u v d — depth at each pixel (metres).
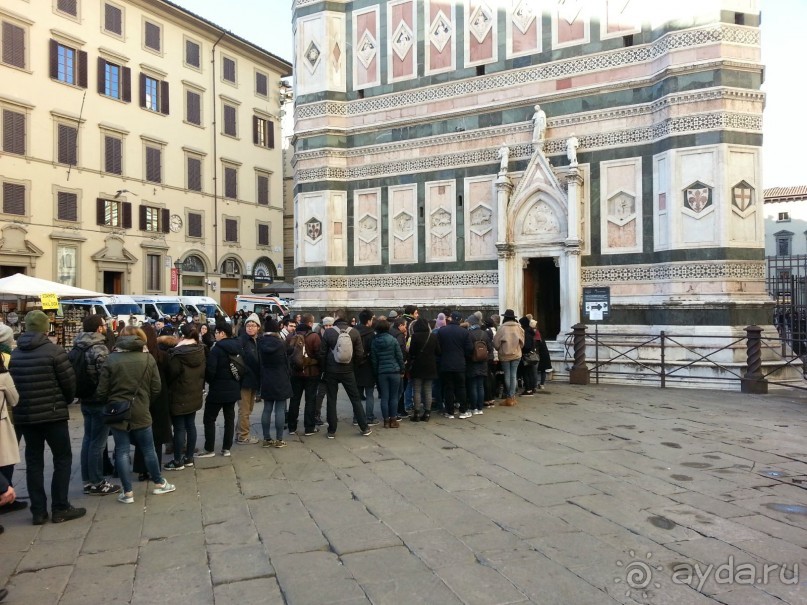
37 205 32.56
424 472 8.01
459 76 18.56
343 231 20.20
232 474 8.17
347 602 4.64
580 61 16.75
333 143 20.12
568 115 16.84
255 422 12.09
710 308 14.62
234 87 43.94
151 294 38.34
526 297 17.73
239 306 33.97
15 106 31.56
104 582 5.07
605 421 10.86
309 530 6.09
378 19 19.81
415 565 5.24
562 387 14.92
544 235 17.02
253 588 4.91
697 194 14.80
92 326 7.69
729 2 14.80
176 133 39.81
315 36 20.41
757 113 14.82
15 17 31.44
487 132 18.02
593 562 5.24
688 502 6.68
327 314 19.92
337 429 10.95
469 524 6.14
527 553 5.43
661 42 15.43
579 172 16.52
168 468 8.42
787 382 14.51
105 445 8.29
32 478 6.47
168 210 39.19
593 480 7.50
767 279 16.84
